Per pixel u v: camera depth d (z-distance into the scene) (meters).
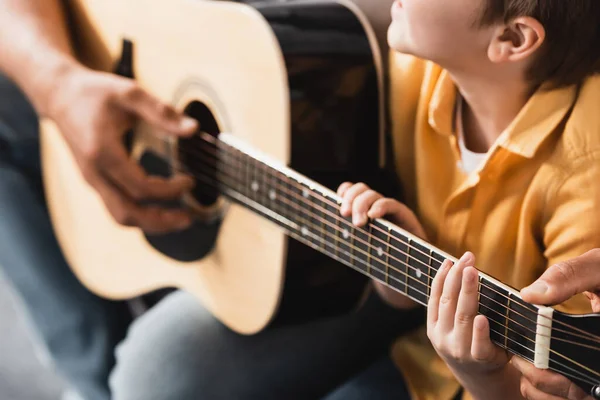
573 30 0.91
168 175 1.31
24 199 1.54
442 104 1.02
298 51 1.11
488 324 0.81
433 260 0.88
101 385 1.58
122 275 1.47
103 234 1.47
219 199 1.24
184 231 1.31
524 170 0.96
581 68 0.93
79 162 1.30
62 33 1.41
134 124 1.31
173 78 1.30
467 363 0.85
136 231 1.41
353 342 1.25
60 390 1.90
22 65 1.36
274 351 1.24
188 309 1.31
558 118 0.93
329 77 1.12
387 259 0.94
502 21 0.90
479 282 0.82
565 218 0.92
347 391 1.17
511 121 0.99
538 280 0.79
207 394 1.23
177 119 1.23
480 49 0.93
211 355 1.25
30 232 1.54
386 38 1.19
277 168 1.09
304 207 1.05
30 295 1.59
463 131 1.04
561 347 0.77
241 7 1.16
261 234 1.17
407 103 1.11
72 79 1.30
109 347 1.56
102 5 1.39
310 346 1.24
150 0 1.30
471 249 1.02
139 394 1.26
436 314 0.85
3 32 1.39
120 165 1.26
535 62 0.93
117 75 1.39
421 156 1.08
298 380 1.23
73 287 1.55
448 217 1.03
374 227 0.95
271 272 1.16
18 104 1.53
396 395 1.14
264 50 1.12
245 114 1.18
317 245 1.05
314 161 1.13
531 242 0.97
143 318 1.38
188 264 1.33
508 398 0.89
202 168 1.25
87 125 1.26
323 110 1.12
